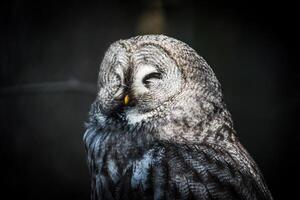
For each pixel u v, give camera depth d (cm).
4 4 1249
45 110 1242
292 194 1356
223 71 1365
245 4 1369
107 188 708
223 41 1362
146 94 728
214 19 1356
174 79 720
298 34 1386
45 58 1244
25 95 1241
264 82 1375
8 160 1241
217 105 727
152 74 725
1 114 1238
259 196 686
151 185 673
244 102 1370
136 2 1301
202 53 1350
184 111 718
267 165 1367
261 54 1381
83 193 1243
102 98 752
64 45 1251
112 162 714
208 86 726
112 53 748
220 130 721
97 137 743
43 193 1241
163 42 730
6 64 1237
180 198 661
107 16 1273
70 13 1259
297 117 1363
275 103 1373
